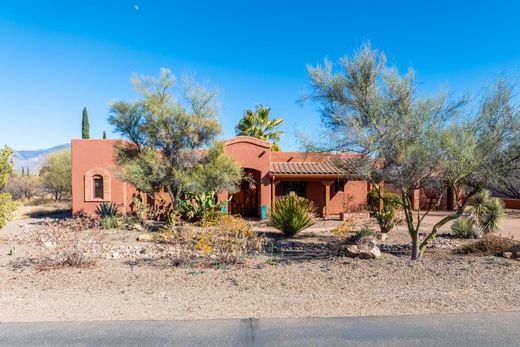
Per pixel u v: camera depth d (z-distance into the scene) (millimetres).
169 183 15164
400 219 17156
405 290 6422
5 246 11359
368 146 8797
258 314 5191
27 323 4852
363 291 6383
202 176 14930
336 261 9141
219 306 5570
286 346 4117
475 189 8867
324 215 21781
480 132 8305
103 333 4496
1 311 5359
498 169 8117
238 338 4336
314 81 10242
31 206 29953
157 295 6199
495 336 4363
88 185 20156
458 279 7188
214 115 15422
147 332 4523
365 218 19844
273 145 30688
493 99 8273
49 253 9570
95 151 20250
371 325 4727
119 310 5395
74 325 4766
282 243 12633
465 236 13672
